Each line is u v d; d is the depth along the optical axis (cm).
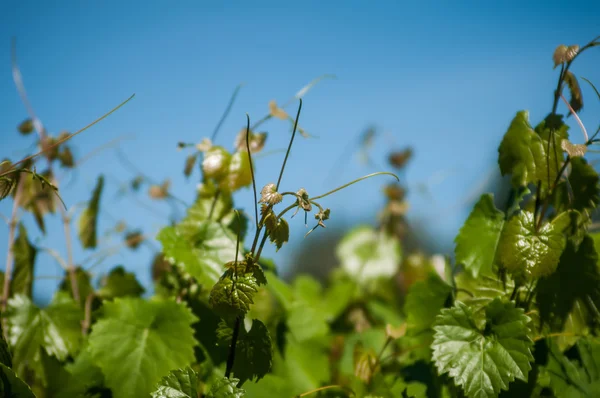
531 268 103
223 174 115
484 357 101
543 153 106
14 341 114
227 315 96
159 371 110
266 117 118
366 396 111
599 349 107
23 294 120
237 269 97
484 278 110
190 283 120
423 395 114
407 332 115
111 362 110
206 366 115
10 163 108
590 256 106
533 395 106
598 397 106
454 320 104
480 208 111
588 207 107
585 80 103
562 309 107
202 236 116
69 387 116
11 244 120
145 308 113
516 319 102
